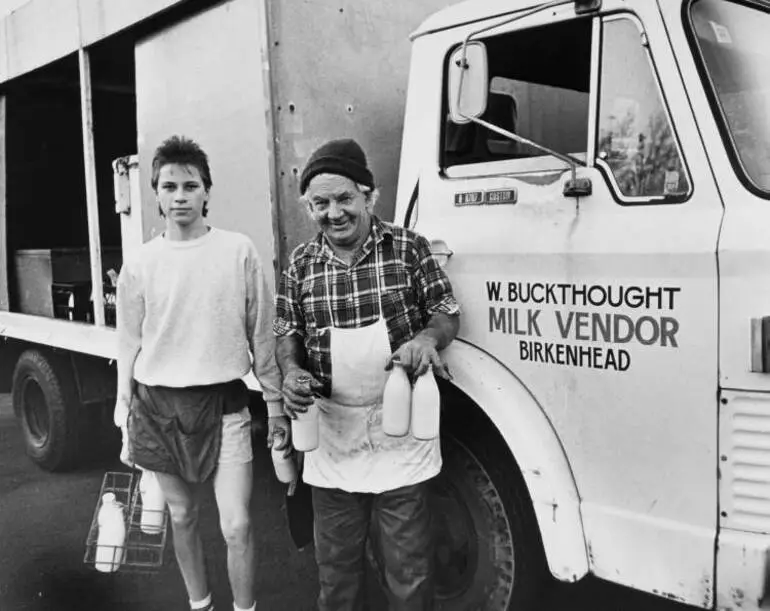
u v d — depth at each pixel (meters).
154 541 4.35
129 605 3.71
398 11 3.66
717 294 2.28
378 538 3.20
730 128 2.39
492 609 2.94
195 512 3.18
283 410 3.01
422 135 3.11
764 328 2.19
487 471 2.93
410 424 2.55
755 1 2.55
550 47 3.02
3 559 4.25
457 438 2.99
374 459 2.64
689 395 2.35
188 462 2.95
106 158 6.18
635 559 2.48
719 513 2.31
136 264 2.94
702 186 2.37
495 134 3.33
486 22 2.91
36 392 5.89
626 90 2.53
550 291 2.65
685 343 2.35
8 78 5.61
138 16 4.06
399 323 2.59
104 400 5.62
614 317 2.50
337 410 2.64
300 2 3.35
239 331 2.97
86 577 4.02
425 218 3.07
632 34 2.52
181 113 3.87
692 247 2.32
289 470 2.98
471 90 2.74
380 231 2.59
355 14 3.51
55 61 5.03
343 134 3.50
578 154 2.79
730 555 2.28
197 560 3.21
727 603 2.29
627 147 2.53
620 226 2.50
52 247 6.37
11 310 6.18
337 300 2.58
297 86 3.36
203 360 2.91
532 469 2.64
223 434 2.99
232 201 3.59
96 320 4.90
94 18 4.48
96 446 5.75
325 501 2.73
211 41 3.63
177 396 2.95
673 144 2.44
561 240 2.62
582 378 2.59
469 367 2.82
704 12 2.45
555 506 2.60
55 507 5.04
